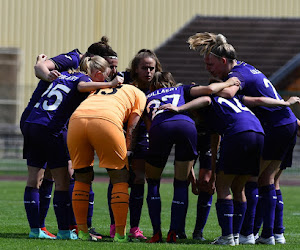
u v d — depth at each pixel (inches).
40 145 865.5
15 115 2915.8
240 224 858.8
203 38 892.6
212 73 898.7
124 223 841.5
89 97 858.8
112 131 821.2
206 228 1112.8
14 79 3221.0
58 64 924.0
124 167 839.1
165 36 3233.3
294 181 2586.1
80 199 846.5
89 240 848.3
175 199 849.5
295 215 1349.7
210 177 953.5
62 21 3198.8
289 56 3378.4
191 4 3280.0
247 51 3410.4
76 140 829.2
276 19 3550.7
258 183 894.4
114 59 1001.5
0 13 3230.8
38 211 890.1
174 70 3292.3
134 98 867.4
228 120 836.0
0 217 1210.0
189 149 845.2
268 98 861.8
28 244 794.8
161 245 789.9
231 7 3321.9
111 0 3184.1
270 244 864.9
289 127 879.7
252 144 826.2
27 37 3218.5
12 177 2516.0
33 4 3218.5
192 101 839.7
